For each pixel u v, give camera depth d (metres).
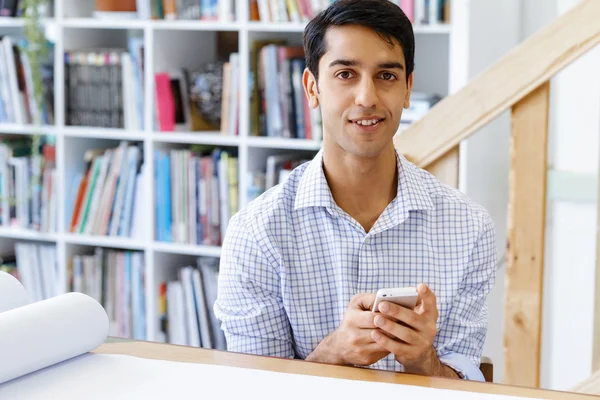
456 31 2.71
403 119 2.81
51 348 0.99
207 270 3.16
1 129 3.35
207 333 3.18
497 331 2.98
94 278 3.31
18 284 1.16
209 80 3.09
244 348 1.45
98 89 3.20
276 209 1.45
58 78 3.23
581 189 2.69
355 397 0.91
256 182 3.01
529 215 1.81
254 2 2.96
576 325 2.79
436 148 1.84
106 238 3.24
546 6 2.98
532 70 1.76
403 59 1.33
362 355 1.25
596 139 2.67
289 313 1.44
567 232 2.76
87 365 1.02
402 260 1.43
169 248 3.15
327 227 1.43
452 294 1.44
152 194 3.16
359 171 1.39
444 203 1.45
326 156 1.42
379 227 1.41
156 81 3.09
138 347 1.10
